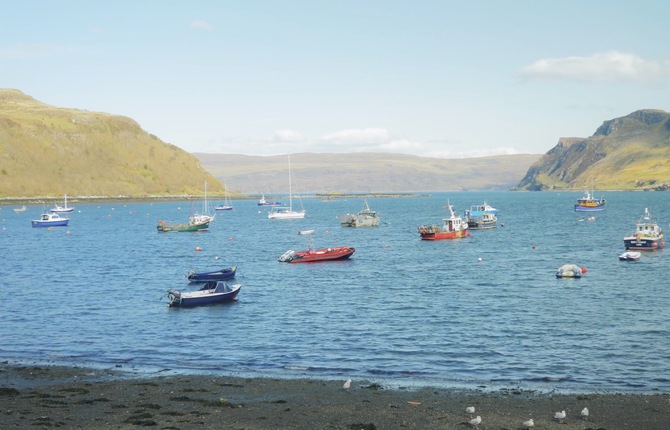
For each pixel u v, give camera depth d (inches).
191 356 1539.1
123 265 3472.0
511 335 1710.1
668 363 1435.8
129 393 1198.3
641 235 3868.1
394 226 6717.5
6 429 984.3
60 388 1232.2
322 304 2197.3
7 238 5467.5
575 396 1189.7
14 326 1884.8
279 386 1257.4
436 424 1032.2
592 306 2091.5
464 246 4325.8
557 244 4350.4
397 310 2076.8
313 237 5398.6
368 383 1295.5
